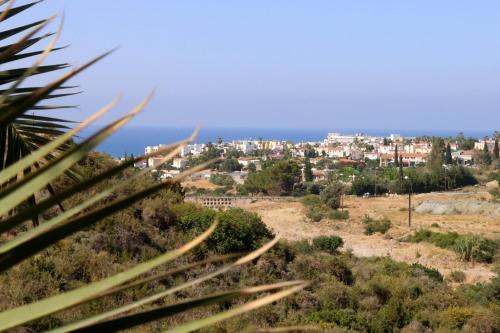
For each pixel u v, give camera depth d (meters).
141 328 10.30
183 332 1.09
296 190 100.31
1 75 2.24
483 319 18.59
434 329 18.38
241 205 82.00
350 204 83.00
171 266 16.03
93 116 1.21
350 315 17.00
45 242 1.04
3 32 2.09
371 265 28.34
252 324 13.55
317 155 191.00
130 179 1.22
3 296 11.59
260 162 157.00
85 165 9.66
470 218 70.56
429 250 47.97
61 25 1.34
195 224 20.66
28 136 3.18
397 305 18.70
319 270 21.88
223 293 1.17
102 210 1.09
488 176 124.38
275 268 20.27
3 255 1.02
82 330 1.06
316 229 61.06
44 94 1.15
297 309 16.92
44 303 1.03
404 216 71.88
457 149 192.75
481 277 37.91
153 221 20.09
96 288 1.07
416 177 104.88
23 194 1.05
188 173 1.22
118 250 16.48
